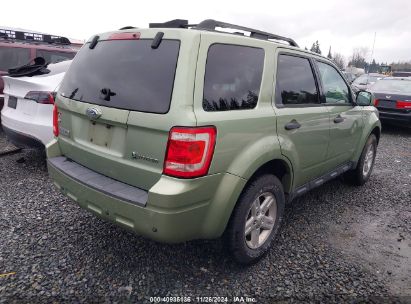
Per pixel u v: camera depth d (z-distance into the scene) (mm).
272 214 3225
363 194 4973
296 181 3473
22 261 3004
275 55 3154
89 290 2701
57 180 3090
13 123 4918
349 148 4531
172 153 2365
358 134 4691
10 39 6773
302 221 4031
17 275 2820
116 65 2770
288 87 3299
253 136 2795
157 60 2535
